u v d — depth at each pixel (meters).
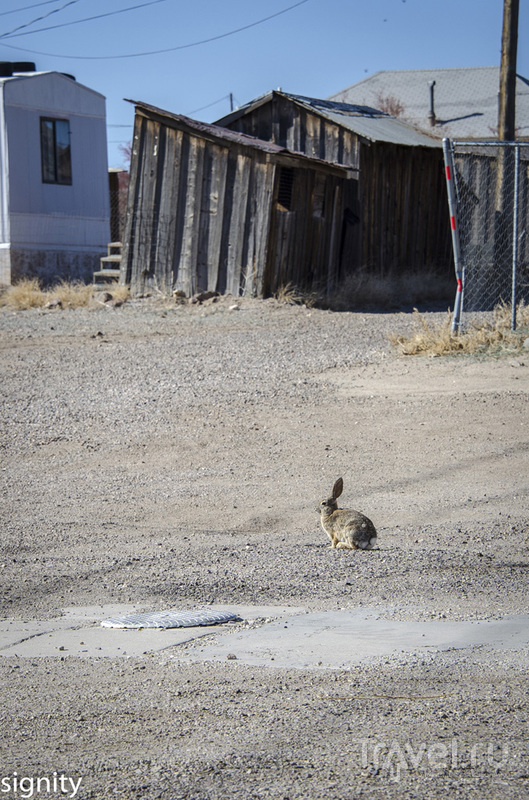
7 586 12.59
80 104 62.19
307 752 6.27
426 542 14.73
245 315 41.41
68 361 32.66
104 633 10.09
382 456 21.02
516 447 20.98
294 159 43.78
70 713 7.45
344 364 30.50
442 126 96.44
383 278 51.19
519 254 44.44
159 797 5.67
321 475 19.83
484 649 8.70
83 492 19.09
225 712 7.23
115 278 51.62
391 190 52.97
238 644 9.33
